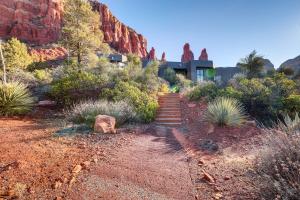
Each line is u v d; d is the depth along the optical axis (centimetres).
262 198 265
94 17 2169
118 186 304
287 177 264
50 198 255
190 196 298
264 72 2034
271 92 1002
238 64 2025
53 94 1065
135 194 288
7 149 412
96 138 562
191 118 1044
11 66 2356
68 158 395
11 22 6231
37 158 379
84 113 760
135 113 882
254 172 346
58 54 4500
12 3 6391
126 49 7962
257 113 940
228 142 617
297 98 914
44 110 980
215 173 384
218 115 759
